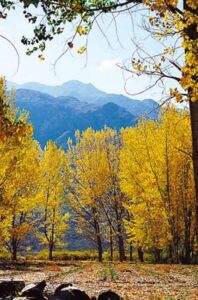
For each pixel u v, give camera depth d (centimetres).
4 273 1947
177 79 629
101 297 962
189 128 2428
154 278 1659
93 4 620
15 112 2169
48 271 2095
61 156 3666
